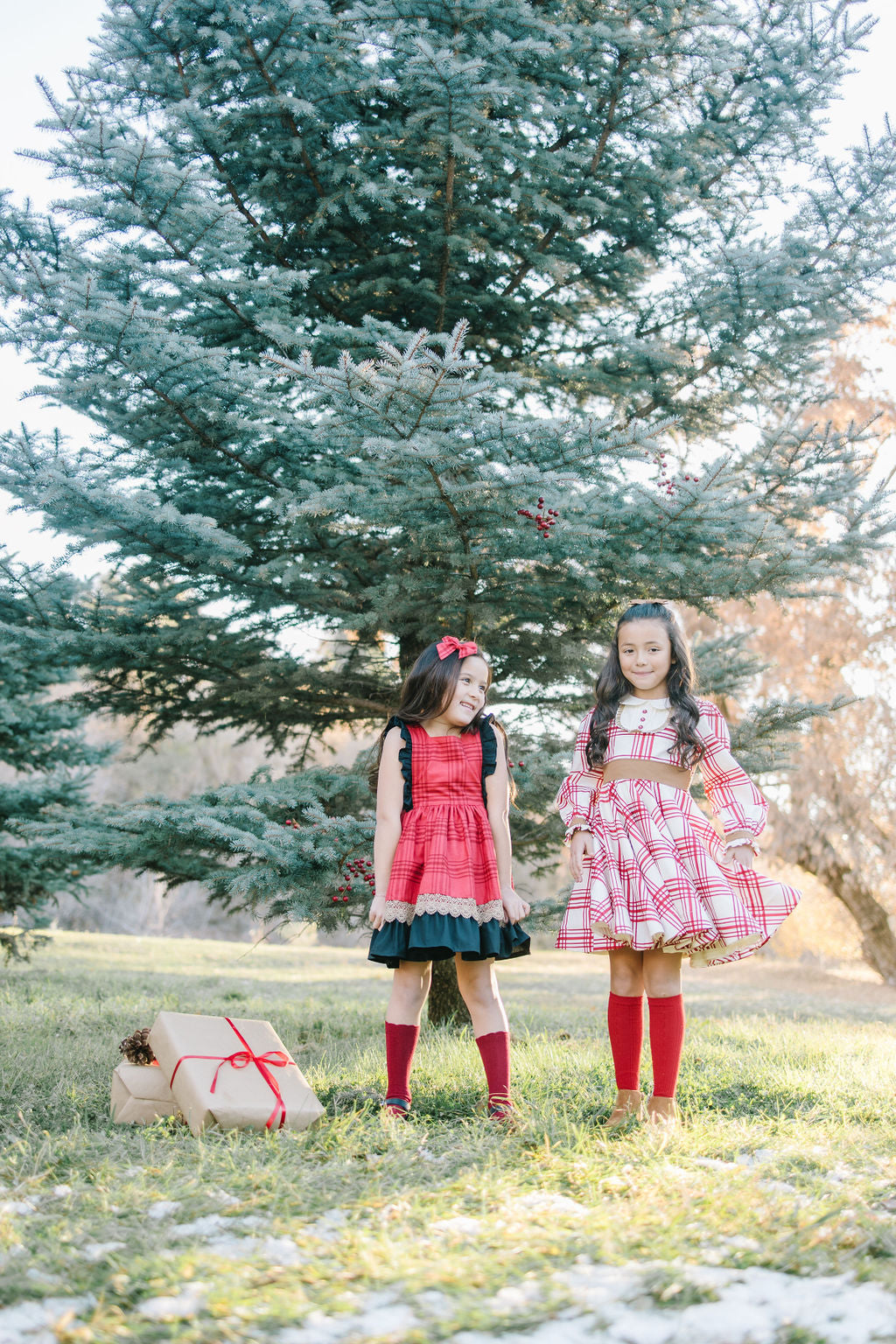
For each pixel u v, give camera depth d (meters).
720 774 3.22
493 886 3.13
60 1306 1.56
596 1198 2.10
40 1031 4.92
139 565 5.56
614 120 6.21
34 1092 3.35
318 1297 1.59
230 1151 2.48
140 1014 5.78
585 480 4.57
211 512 5.79
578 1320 1.51
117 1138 2.61
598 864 3.10
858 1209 1.95
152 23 5.32
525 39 5.36
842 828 13.45
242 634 6.28
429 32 5.17
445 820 3.12
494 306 6.41
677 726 3.16
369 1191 2.13
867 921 14.17
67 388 4.55
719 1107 3.30
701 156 6.32
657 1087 2.98
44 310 4.45
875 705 13.34
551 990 12.00
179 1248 1.80
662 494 4.84
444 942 2.94
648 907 2.92
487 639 6.14
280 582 5.61
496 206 6.36
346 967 15.39
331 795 5.66
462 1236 1.86
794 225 5.85
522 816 6.00
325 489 5.39
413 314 6.54
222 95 5.75
